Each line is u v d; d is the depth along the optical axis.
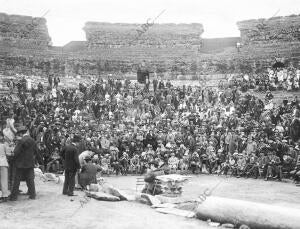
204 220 12.50
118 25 64.31
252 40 58.00
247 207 11.76
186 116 37.19
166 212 13.41
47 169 25.27
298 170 23.77
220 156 28.23
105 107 40.03
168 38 63.56
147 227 11.31
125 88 46.69
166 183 16.36
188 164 27.89
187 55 61.38
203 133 31.73
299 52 52.12
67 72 57.72
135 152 28.97
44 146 26.08
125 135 30.53
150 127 33.44
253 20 58.47
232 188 20.66
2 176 14.31
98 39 63.31
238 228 11.75
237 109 37.62
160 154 27.97
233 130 30.73
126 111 40.75
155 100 42.03
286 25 55.84
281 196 18.14
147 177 16.83
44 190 16.84
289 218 10.98
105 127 34.22
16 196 14.33
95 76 58.12
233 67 56.38
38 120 31.12
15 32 58.41
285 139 28.17
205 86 49.62
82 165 17.91
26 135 14.57
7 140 15.77
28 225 11.16
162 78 59.38
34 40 59.97
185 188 20.36
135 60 60.88
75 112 37.78
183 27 63.62
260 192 19.33
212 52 63.25
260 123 32.59
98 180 19.25
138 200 15.44
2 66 53.59
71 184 15.59
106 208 13.73
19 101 39.03
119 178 24.75
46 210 13.03
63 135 28.19
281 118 33.56
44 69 56.12
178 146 30.45
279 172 24.25
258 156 26.38
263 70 53.84
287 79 42.94
